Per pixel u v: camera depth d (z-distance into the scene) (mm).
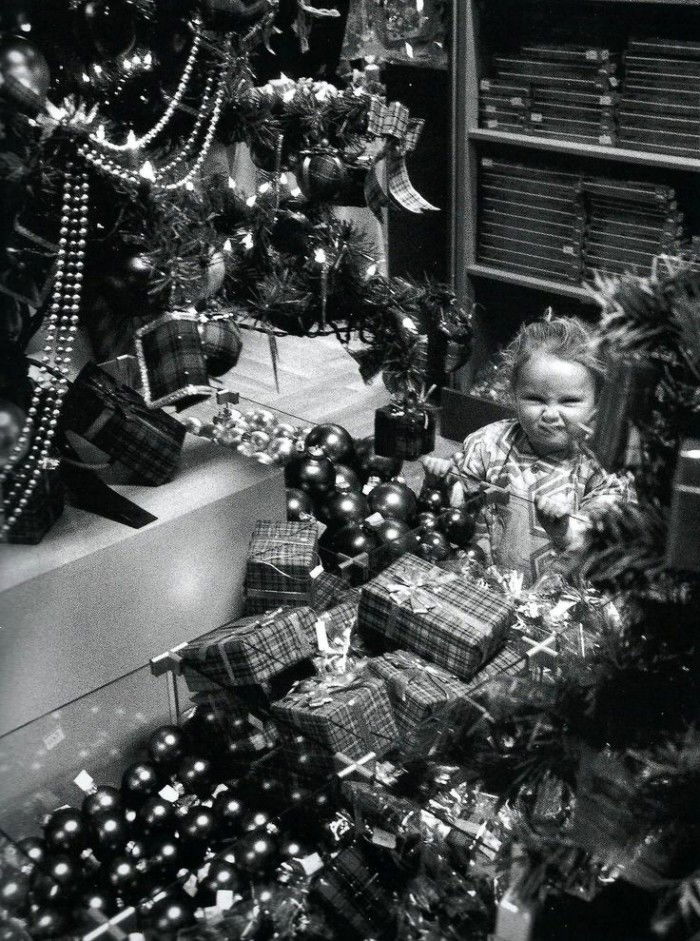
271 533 1673
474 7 3336
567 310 3639
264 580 1608
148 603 1570
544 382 1737
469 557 1671
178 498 1628
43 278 1444
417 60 3387
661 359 933
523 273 3572
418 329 2090
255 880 1170
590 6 3229
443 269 3773
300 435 2328
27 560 1449
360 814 1214
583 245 3383
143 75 1490
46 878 1180
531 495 1696
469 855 1133
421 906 1129
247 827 1269
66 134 1336
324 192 1835
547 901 1031
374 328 2100
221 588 1674
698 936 941
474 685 1380
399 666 1412
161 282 1530
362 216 3658
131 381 1783
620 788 1000
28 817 1336
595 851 1002
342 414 3520
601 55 3137
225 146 1947
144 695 1424
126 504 1582
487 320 3787
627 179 3301
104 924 1102
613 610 1178
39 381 1536
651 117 3111
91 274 1582
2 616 1411
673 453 948
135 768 1366
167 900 1134
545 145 3312
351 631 1525
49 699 1495
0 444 1249
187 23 1559
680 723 1022
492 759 1110
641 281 937
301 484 2053
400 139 1888
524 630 1428
